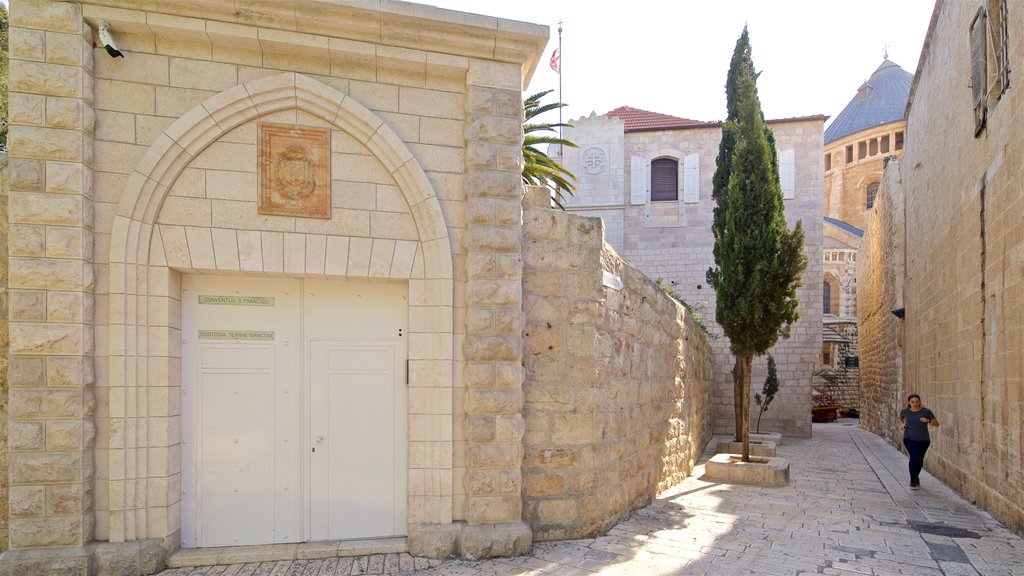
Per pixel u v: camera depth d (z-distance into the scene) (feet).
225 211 18.52
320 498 19.74
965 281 32.94
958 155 34.63
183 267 18.15
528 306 20.98
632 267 26.17
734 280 37.52
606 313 22.74
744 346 37.19
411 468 19.58
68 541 16.67
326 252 19.24
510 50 20.38
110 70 17.81
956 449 34.09
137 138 17.90
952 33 36.24
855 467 43.16
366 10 18.71
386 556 18.99
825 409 99.86
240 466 19.24
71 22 17.11
